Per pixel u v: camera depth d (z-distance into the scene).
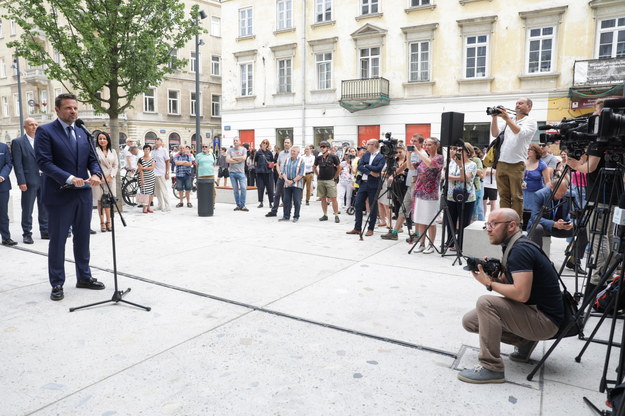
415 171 7.44
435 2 18.97
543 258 2.84
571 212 4.30
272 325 3.74
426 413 2.51
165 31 10.82
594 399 2.68
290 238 7.50
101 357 3.13
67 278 5.02
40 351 3.22
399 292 4.63
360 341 3.44
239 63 24.84
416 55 19.78
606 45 16.33
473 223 6.69
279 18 23.23
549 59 17.25
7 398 2.62
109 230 8.06
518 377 2.94
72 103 4.34
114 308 4.11
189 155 11.91
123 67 10.16
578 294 4.31
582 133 3.58
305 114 22.83
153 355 3.17
